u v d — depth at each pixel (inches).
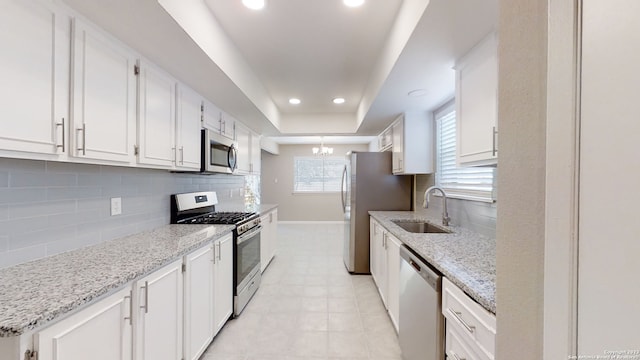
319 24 84.4
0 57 41.2
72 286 43.7
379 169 153.9
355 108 178.2
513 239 23.9
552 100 18.6
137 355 52.2
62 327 37.7
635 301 14.0
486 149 61.9
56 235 60.7
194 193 116.3
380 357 80.8
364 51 101.4
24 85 44.3
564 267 17.6
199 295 76.6
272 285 135.4
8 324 32.7
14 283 44.8
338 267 164.1
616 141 14.8
